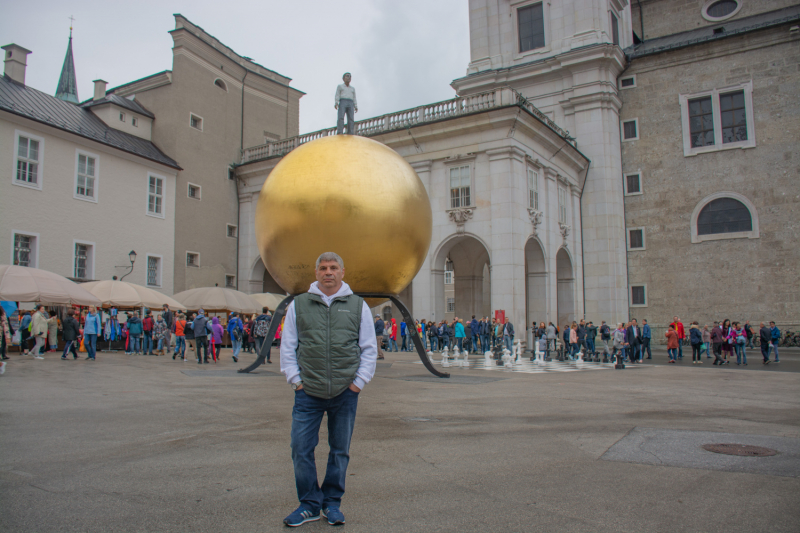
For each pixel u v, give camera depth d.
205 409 8.00
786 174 30.95
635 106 35.31
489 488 4.38
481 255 32.75
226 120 35.47
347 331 3.64
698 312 32.62
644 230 34.47
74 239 26.03
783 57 31.50
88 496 4.09
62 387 10.38
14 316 21.06
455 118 26.97
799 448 5.83
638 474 4.80
